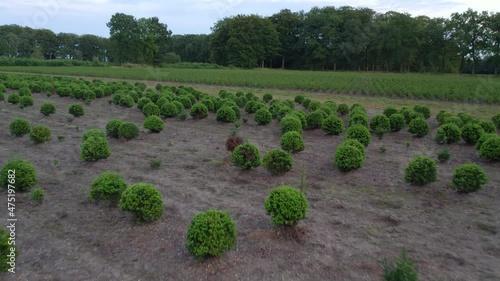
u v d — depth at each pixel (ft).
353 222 26.02
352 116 59.11
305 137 53.52
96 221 25.13
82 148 37.58
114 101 80.74
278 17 373.40
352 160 35.01
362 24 333.62
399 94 115.65
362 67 343.05
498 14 251.39
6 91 100.32
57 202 28.17
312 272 19.80
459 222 26.43
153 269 19.77
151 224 24.68
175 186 32.22
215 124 61.36
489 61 258.98
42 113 66.49
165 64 323.78
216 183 33.14
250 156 35.12
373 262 20.98
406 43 303.68
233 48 334.24
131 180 33.45
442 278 19.69
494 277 19.92
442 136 49.67
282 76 197.57
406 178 32.68
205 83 158.51
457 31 265.54
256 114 60.70
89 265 20.11
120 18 321.32
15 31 315.37
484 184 32.17
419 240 23.76
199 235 19.65
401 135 55.98
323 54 335.88
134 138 49.34
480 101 102.06
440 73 287.07
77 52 372.79
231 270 19.76
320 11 362.94
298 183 33.40
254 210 27.53
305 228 24.59
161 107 64.80
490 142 40.88
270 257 21.08
